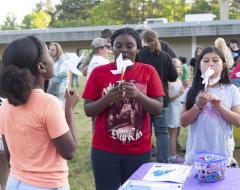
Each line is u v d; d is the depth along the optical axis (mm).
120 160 2818
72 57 2307
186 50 25453
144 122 2818
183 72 7352
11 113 2037
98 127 2836
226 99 2920
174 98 5117
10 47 1975
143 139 2816
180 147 5820
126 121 2764
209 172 2135
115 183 2848
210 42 25016
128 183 2184
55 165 2031
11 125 2035
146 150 2836
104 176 2857
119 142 2789
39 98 1976
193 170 2346
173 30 24922
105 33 6148
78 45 27406
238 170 2332
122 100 2742
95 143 2869
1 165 3682
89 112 2781
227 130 2875
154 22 26500
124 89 2617
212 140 2859
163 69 4465
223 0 37250
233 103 2943
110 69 2822
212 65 2840
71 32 27078
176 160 5180
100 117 2822
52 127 1953
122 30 2836
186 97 3012
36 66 1971
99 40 5254
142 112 2789
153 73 2852
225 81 2967
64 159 2082
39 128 1969
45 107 1961
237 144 5684
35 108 1965
